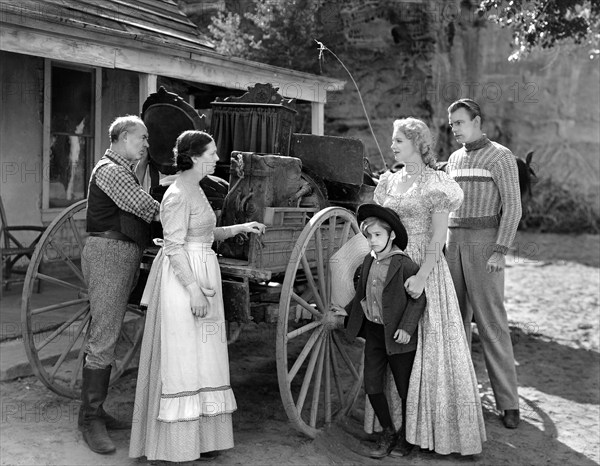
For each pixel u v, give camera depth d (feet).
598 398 18.40
